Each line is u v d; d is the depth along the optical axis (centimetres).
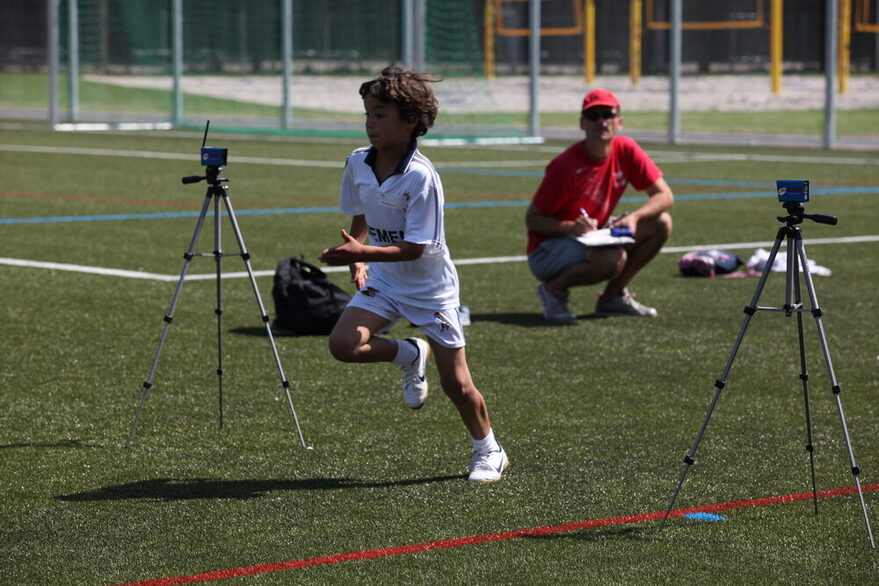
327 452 1603
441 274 1452
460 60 9412
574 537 1300
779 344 2275
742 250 3425
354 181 1452
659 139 7994
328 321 2295
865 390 1947
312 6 11125
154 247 3312
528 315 2533
